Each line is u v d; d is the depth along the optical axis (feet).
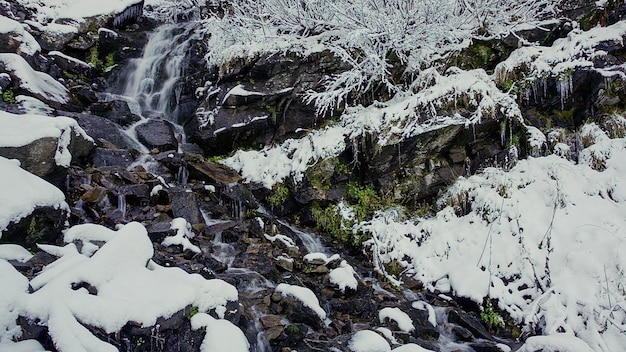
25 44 23.67
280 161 21.12
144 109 26.63
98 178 17.75
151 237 15.65
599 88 20.27
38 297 9.77
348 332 14.51
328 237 20.29
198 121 23.13
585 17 22.71
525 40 22.45
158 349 10.22
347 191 20.75
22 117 16.29
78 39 27.27
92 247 12.36
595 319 15.17
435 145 20.47
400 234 19.25
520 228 17.92
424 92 20.66
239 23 25.09
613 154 19.31
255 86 22.43
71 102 22.85
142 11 31.22
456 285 17.22
